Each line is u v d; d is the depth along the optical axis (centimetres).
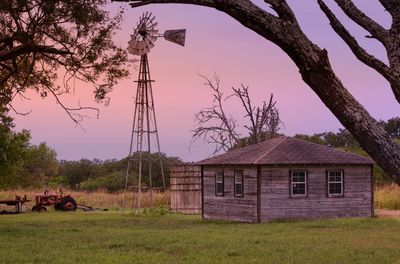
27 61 3347
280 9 540
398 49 568
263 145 4125
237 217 3975
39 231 3192
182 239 2770
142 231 3192
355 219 3797
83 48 3203
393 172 523
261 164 3784
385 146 527
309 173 3906
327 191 3931
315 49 534
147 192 6097
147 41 4656
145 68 4766
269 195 3834
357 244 2589
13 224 3722
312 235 2939
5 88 3459
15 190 6956
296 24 539
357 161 3959
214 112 6406
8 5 2820
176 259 2150
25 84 3384
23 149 5334
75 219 4166
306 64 535
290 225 3503
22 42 2997
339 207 3953
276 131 6525
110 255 2248
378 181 6250
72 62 3244
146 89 4841
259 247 2478
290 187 3869
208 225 3659
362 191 4006
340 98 536
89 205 5869
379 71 568
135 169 8606
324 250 2388
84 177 10081
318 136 8606
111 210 5309
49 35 3109
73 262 2073
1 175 5291
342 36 577
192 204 5044
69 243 2630
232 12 542
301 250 2389
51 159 9769
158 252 2339
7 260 2111
